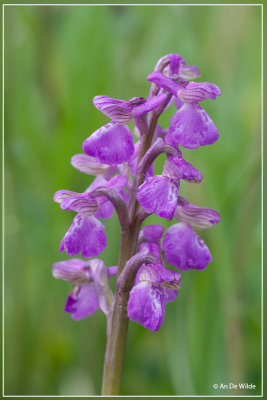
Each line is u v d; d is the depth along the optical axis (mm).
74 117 396
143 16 417
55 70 417
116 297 316
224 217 384
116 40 409
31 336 403
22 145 408
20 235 408
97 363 404
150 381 398
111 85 401
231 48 417
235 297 381
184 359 380
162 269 310
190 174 308
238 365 381
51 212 402
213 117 400
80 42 399
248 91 408
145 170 310
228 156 392
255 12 416
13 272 406
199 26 418
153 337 409
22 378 400
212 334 379
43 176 412
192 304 381
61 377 403
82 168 333
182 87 309
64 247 312
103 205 328
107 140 307
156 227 316
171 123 308
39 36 416
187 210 324
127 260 314
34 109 414
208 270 381
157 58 399
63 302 410
